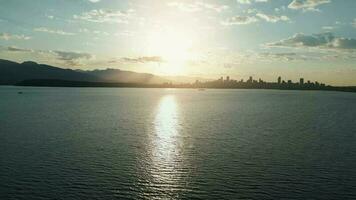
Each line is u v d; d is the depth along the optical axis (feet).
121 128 303.68
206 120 379.96
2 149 206.49
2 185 141.08
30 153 195.83
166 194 133.69
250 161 181.68
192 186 142.31
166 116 424.05
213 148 214.07
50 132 274.77
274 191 137.18
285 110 553.64
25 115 413.80
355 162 181.47
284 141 242.17
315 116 448.65
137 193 134.51
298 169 167.22
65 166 168.66
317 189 139.85
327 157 192.24
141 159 183.83
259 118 410.11
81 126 314.76
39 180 147.33
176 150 207.31
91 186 140.97
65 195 131.44
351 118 423.64
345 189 140.05
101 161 178.91
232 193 134.92
